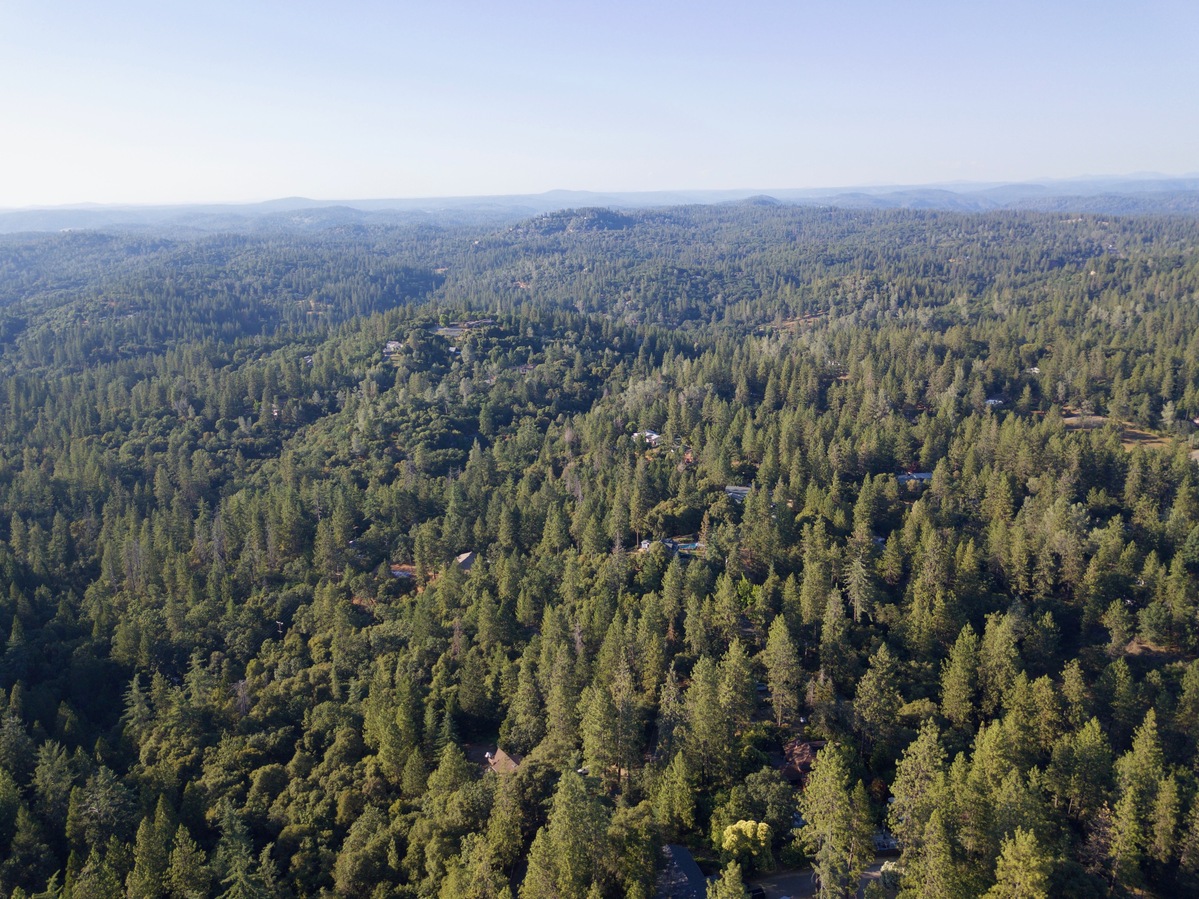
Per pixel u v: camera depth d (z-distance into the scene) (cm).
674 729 10225
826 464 19262
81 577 19588
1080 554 14650
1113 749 10700
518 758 11325
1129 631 13125
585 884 8156
